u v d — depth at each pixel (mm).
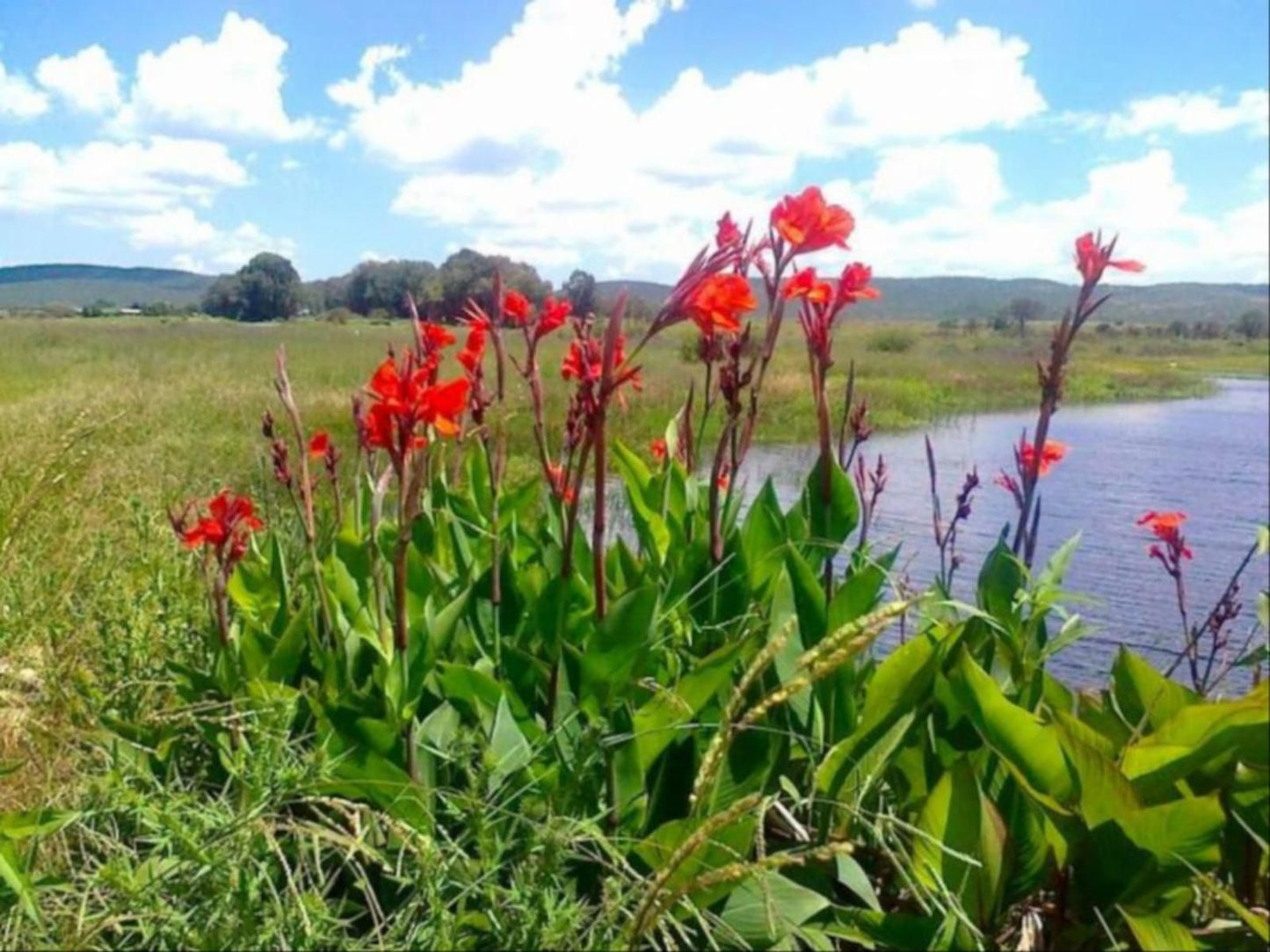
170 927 1543
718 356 2621
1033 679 2170
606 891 1628
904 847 1829
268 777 1722
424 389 1954
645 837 1949
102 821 1997
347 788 1898
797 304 2570
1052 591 2330
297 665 2359
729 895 1766
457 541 2764
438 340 2564
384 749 1966
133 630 2932
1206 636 5258
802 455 13820
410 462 2170
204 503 4160
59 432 3895
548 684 2195
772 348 2438
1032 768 1759
